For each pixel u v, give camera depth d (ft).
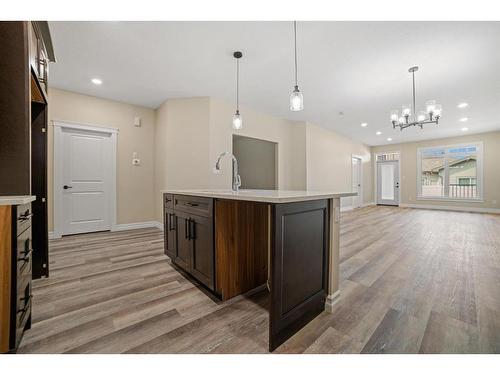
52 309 5.03
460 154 23.63
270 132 16.53
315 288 4.78
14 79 4.19
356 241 11.00
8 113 4.14
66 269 7.36
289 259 4.11
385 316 4.81
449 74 10.13
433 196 25.20
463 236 11.99
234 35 7.56
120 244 10.31
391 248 9.83
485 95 12.48
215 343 3.99
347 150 24.03
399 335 4.19
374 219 17.80
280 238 3.89
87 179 12.46
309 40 7.82
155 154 14.79
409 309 5.07
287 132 17.94
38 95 6.16
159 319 4.70
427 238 11.57
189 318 4.75
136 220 14.07
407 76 10.36
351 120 17.92
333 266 5.19
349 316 4.82
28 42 4.32
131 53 8.59
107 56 8.78
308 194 4.90
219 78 10.70
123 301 5.41
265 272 6.41
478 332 4.24
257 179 19.20
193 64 9.42
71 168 12.00
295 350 3.83
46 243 6.68
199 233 5.93
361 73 10.14
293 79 10.77
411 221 16.83
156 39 7.76
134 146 13.99
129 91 12.10
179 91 12.21
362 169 27.40
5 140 4.13
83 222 12.38
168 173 13.10
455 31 7.26
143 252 9.15
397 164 27.81
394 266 7.70
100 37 7.62
